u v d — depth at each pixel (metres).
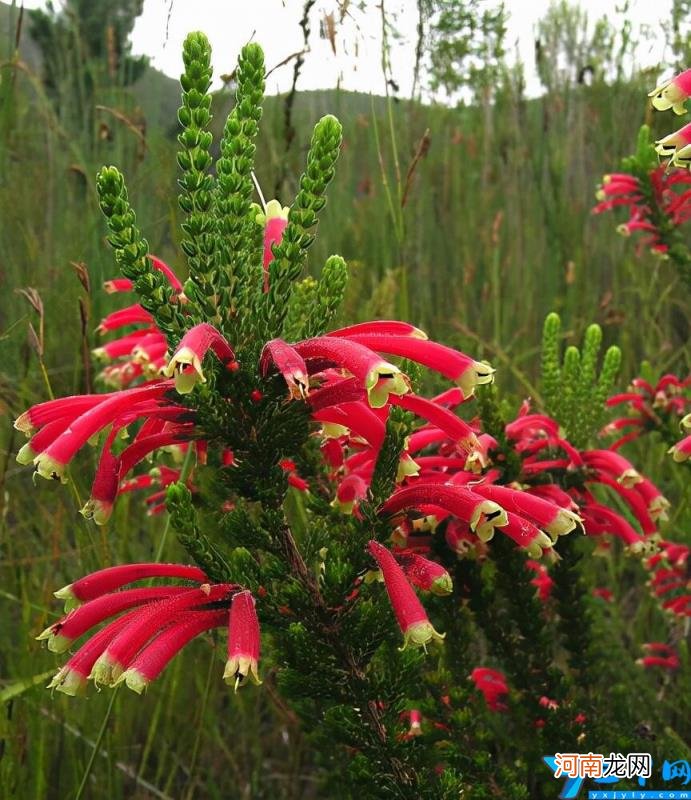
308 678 0.18
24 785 0.30
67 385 0.38
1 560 0.38
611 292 0.54
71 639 0.16
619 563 0.44
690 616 0.33
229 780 0.37
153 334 0.28
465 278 0.51
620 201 0.38
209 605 0.16
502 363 0.46
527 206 0.58
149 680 0.14
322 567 0.19
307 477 0.23
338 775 0.26
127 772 0.33
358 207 0.57
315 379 0.17
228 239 0.16
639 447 0.45
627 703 0.29
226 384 0.16
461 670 0.25
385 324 0.17
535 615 0.26
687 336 0.54
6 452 0.35
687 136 0.15
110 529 0.35
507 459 0.24
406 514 0.17
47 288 0.42
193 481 0.25
